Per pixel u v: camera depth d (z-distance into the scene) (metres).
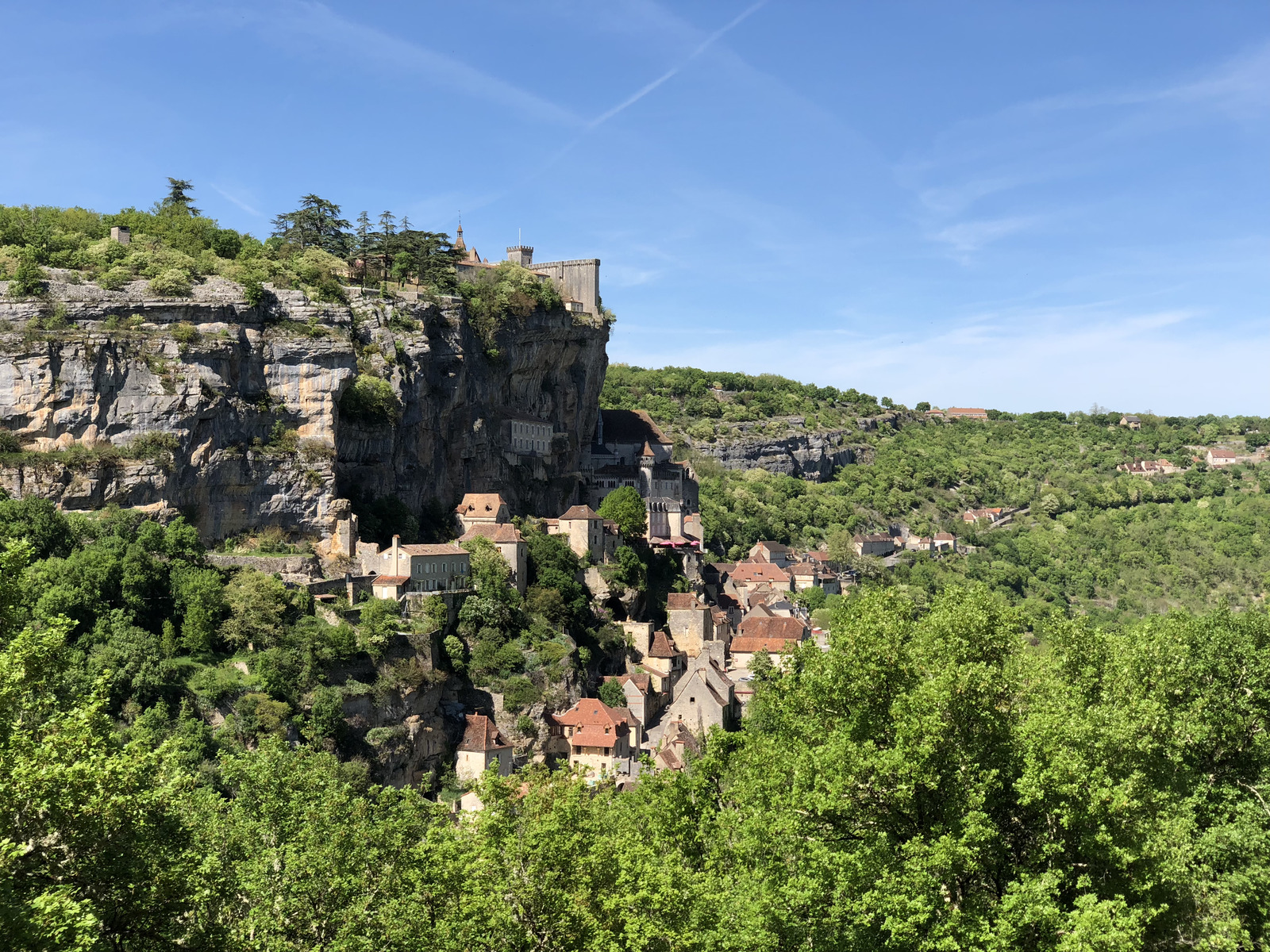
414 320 189.88
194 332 155.12
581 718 158.88
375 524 169.00
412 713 142.12
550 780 76.00
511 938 63.66
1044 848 61.88
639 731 166.00
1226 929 63.19
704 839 85.38
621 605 197.50
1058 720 64.56
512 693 155.75
